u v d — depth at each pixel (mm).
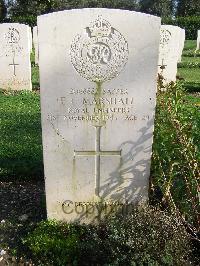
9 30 2824
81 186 1047
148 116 977
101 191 1055
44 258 961
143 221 933
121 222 988
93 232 1019
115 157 1018
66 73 937
